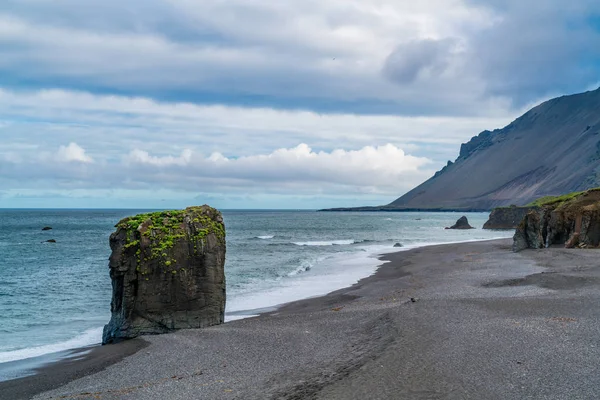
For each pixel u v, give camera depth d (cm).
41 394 1577
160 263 2414
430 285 3469
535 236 6044
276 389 1416
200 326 2477
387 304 2761
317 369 1589
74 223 18588
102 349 2184
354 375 1484
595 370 1430
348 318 2388
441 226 17538
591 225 5531
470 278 3709
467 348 1689
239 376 1583
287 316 2639
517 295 2800
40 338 2495
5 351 2222
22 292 3934
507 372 1441
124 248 2388
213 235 2556
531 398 1252
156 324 2417
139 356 1983
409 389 1354
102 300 3603
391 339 1855
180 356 1930
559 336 1798
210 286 2512
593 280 3144
